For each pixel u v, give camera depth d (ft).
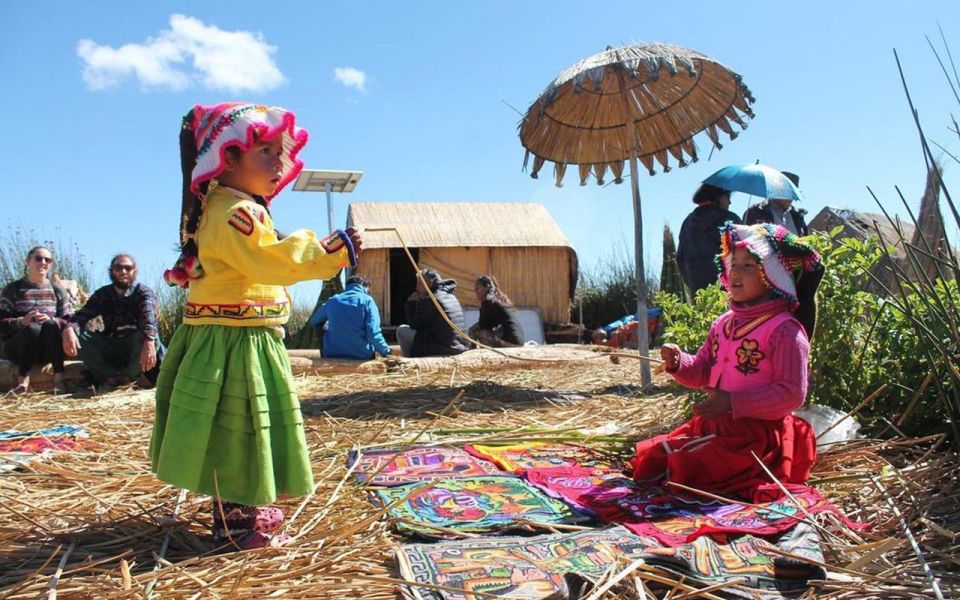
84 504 10.09
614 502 9.86
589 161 23.94
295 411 8.81
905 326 12.75
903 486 9.75
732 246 10.89
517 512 9.55
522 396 20.06
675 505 9.73
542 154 22.94
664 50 19.21
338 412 17.98
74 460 12.55
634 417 16.16
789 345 10.34
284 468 8.68
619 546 8.18
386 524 9.12
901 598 7.02
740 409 10.03
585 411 17.31
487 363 26.66
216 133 8.45
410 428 15.43
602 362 27.25
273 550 8.22
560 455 12.69
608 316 48.80
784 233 10.77
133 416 18.06
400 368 26.35
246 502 8.41
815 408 12.49
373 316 27.68
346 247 8.58
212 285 8.60
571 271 45.93
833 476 10.68
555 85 19.44
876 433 12.59
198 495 10.30
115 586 7.33
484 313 30.01
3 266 34.96
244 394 8.48
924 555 7.96
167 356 8.87
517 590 7.07
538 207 48.37
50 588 7.17
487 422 16.24
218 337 8.55
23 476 11.37
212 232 8.47
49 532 8.94
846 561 7.90
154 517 9.48
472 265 45.03
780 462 10.12
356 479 11.06
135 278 24.49
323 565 7.80
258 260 8.27
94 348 24.11
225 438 8.45
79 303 30.27
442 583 7.25
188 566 7.97
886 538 8.52
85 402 21.18
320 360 26.81
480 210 47.29
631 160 21.54
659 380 22.30
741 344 10.78
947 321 10.60
